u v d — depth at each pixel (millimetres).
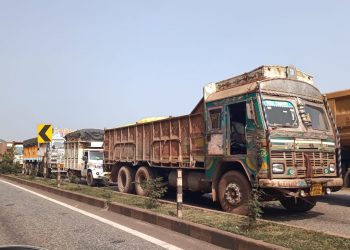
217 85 11039
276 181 8406
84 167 23031
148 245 6727
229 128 10000
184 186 12195
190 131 11758
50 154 27438
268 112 9016
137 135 15133
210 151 10609
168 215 8602
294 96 9664
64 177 26656
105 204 11414
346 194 14367
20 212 10695
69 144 26203
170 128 12859
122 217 9852
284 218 9344
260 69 9703
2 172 32250
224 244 6477
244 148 10242
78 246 6730
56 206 12023
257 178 8742
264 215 9781
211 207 11406
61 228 8344
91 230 8109
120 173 16250
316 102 10203
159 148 13508
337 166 9922
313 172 9094
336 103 12289
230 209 9602
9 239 7324
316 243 5742
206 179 10727
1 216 9992
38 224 8828
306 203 10070
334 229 7949
